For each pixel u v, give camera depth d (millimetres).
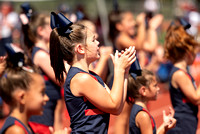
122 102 4762
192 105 6973
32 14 7598
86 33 4750
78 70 4660
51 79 6918
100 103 4527
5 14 18344
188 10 28844
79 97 4609
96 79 4707
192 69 22750
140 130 5844
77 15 9539
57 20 4875
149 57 12641
